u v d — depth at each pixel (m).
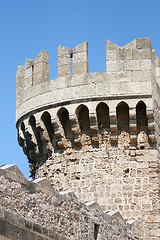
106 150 26.64
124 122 26.80
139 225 25.44
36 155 28.33
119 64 26.91
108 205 25.94
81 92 26.81
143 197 25.86
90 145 26.91
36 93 27.94
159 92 28.03
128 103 26.44
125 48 27.11
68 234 19.88
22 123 28.80
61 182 26.98
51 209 19.23
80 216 20.81
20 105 28.89
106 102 26.58
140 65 26.89
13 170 17.70
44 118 27.72
